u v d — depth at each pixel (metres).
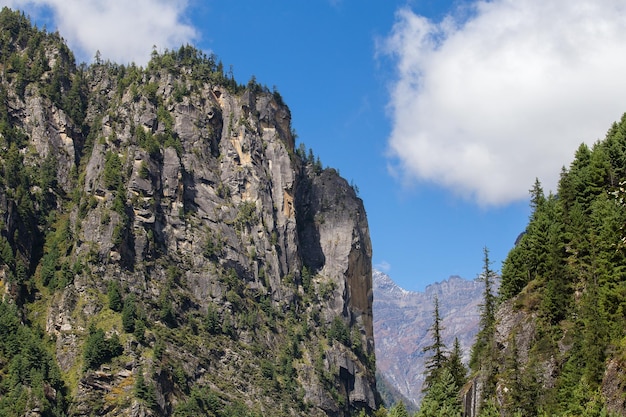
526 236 159.75
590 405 111.75
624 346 117.88
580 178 156.50
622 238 66.62
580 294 136.50
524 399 123.88
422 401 143.62
